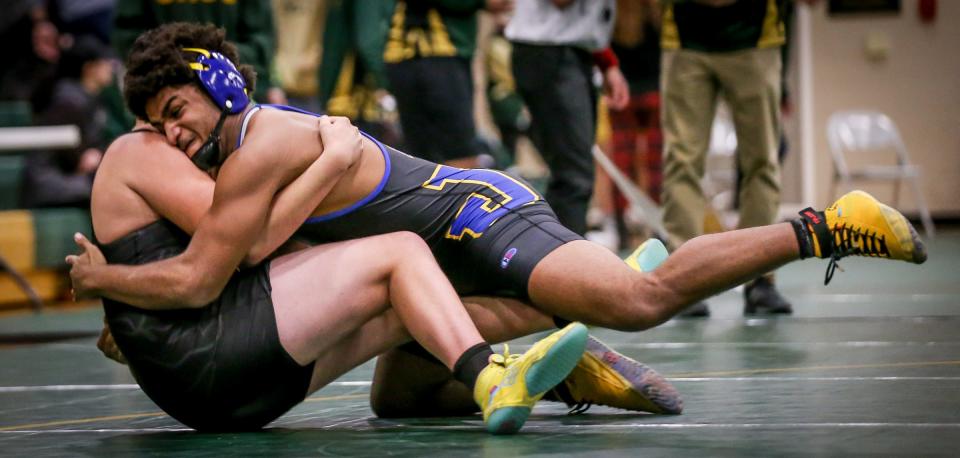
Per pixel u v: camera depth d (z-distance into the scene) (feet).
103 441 16.40
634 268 17.04
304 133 16.30
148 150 16.53
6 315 41.22
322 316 15.94
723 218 63.05
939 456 13.37
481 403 15.58
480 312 17.01
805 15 73.46
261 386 16.19
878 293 36.55
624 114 57.57
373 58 38.55
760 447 14.14
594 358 17.03
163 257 16.35
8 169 46.03
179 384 16.10
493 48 59.93
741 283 15.87
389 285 16.16
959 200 74.13
